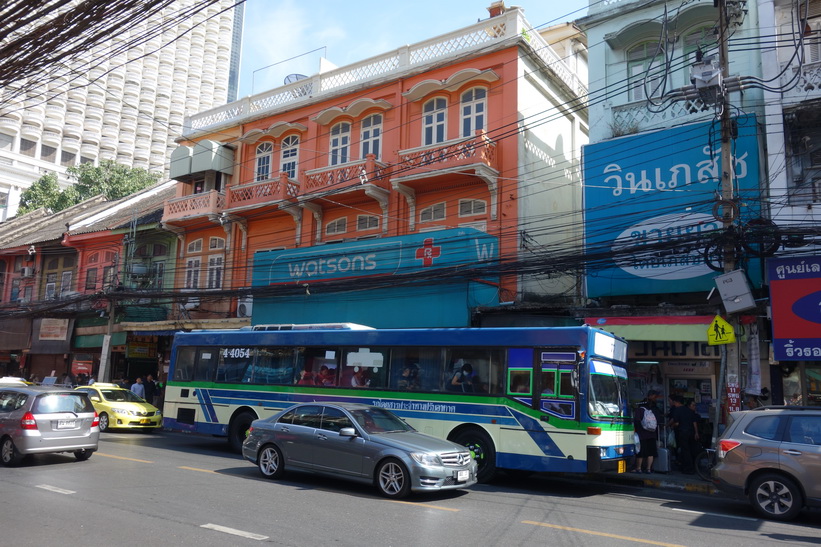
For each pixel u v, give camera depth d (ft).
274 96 83.51
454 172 61.57
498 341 39.88
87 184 163.43
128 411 65.87
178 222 85.81
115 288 81.05
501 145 63.10
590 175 54.24
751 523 28.81
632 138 52.85
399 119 70.23
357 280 60.18
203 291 71.00
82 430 41.39
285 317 69.05
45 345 100.63
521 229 60.59
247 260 80.59
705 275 47.55
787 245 41.19
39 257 108.17
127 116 287.89
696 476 42.98
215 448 52.85
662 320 46.70
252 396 49.34
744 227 40.73
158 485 33.06
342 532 24.06
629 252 45.24
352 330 46.21
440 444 33.45
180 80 316.81
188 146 89.35
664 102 53.11
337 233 73.10
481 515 28.35
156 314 87.81
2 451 39.83
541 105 68.13
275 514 26.86
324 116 75.72
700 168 49.32
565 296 58.75
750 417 32.04
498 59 64.90
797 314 42.57
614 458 37.73
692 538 25.09
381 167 68.64
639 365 53.57
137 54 296.92
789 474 29.76
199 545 21.59
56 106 254.88
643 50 56.70
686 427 45.32
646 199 51.16
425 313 58.95
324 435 34.94
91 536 22.44
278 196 74.79
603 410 37.55
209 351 53.21
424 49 70.59
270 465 36.83
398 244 62.34
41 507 27.17
